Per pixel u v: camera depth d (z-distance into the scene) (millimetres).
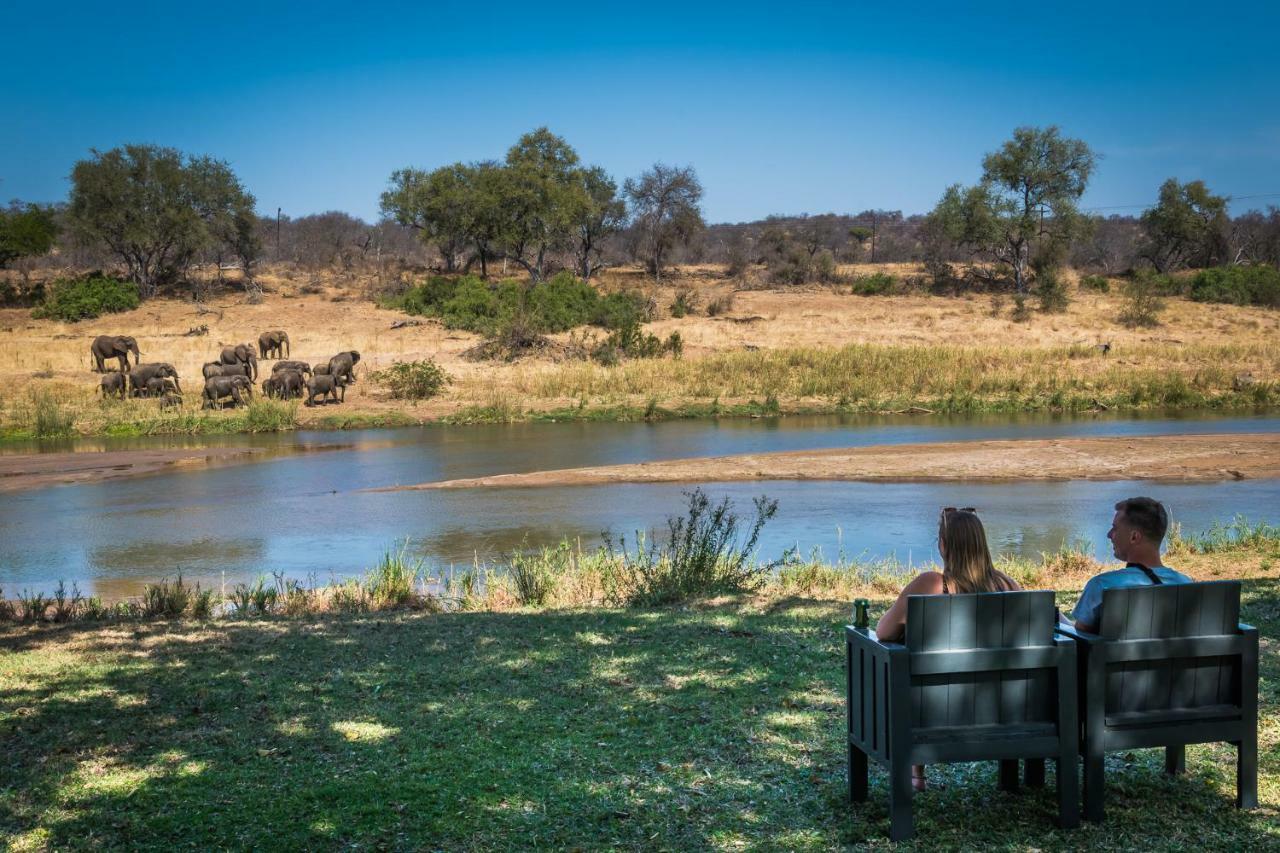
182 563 15445
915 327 54844
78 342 51469
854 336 51875
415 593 12250
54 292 64125
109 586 14047
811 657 7699
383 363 44094
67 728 6441
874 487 21000
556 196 69750
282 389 36906
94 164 69188
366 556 15695
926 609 4426
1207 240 90188
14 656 8445
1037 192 74750
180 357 47344
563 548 15734
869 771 5441
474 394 37031
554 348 45688
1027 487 20703
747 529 16953
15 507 20234
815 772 5406
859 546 15633
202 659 8180
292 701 6898
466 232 70750
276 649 8477
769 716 6316
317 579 14156
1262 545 13320
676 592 10844
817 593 11133
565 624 9172
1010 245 75500
